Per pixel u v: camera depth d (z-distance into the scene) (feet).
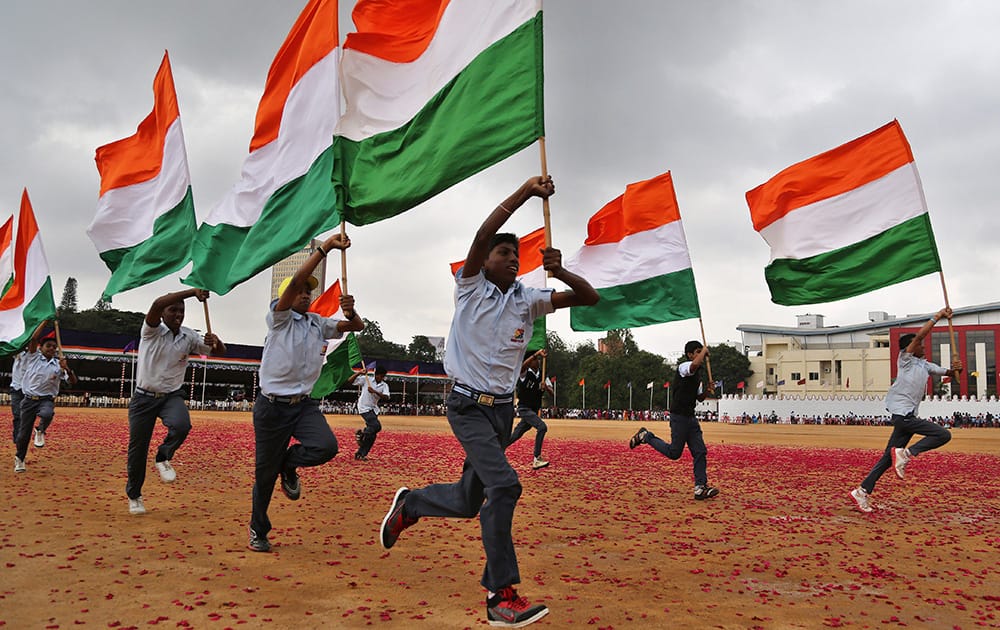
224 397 214.07
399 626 12.21
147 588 14.14
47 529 19.39
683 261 33.88
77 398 172.65
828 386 318.86
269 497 17.98
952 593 15.38
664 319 33.86
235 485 29.89
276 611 12.88
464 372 13.65
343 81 20.18
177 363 22.79
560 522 23.17
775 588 15.57
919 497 32.07
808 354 325.62
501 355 13.70
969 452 70.49
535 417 42.63
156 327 22.18
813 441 95.45
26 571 15.14
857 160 29.40
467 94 17.61
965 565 18.20
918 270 27.73
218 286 23.26
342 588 14.53
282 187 21.97
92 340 147.33
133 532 19.38
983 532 23.07
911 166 28.27
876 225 28.71
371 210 18.93
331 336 19.24
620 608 13.64
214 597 13.64
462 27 18.38
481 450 13.09
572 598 14.25
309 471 37.29
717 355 358.64
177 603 13.21
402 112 19.20
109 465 35.86
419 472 38.14
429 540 19.70
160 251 26.04
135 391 22.45
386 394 45.88
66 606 12.91
